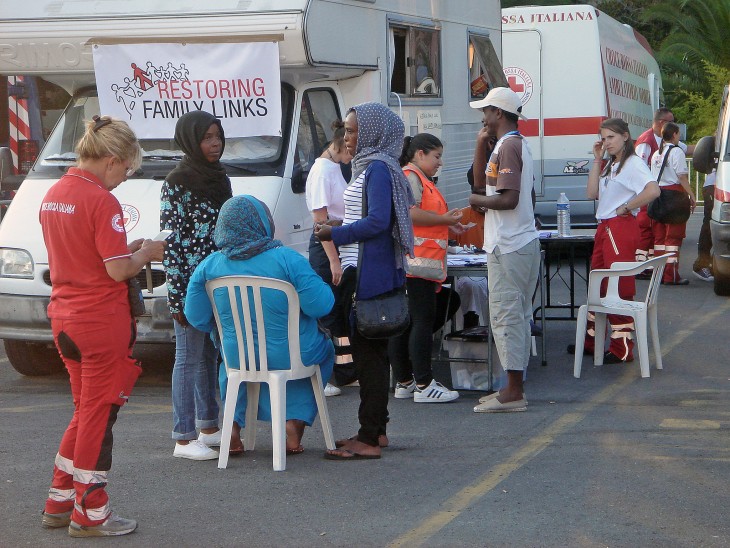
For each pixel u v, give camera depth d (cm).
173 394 747
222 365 754
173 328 909
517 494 665
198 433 773
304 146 991
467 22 1307
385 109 713
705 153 1467
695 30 4134
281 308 707
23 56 984
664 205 1548
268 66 933
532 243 864
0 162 1055
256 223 709
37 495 675
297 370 720
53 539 597
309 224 980
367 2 1014
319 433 829
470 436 806
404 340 927
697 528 601
